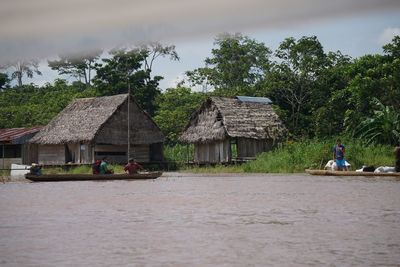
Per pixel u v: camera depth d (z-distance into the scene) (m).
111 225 15.38
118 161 59.59
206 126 57.59
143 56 76.31
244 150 55.47
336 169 40.56
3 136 63.16
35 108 80.50
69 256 11.34
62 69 97.25
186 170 55.81
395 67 55.09
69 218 16.91
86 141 55.78
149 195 24.78
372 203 20.19
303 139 54.12
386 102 54.88
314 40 65.44
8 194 26.25
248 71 84.81
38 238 13.38
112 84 74.75
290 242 12.62
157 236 13.55
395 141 49.31
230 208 19.20
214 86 83.06
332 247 12.00
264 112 57.94
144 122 61.03
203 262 10.73
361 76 56.28
